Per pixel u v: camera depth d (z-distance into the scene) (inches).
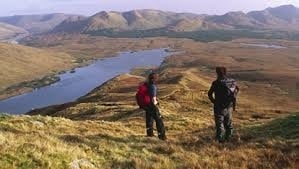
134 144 615.2
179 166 492.1
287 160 492.1
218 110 645.3
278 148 575.8
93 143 586.6
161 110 1902.1
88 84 6963.6
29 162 415.5
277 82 5378.9
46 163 426.0
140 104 714.8
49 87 6875.0
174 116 1573.6
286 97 4247.0
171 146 599.8
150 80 711.1
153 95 707.4
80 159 475.2
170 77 4867.1
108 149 554.6
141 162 498.3
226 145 625.0
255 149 583.8
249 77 5915.4
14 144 459.5
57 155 458.0
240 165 490.3
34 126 806.5
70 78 7790.4
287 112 2226.9
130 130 990.4
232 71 6727.4
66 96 6043.3
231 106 651.5
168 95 2701.8
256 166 484.4
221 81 637.9
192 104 2416.3
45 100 5876.0
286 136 685.3
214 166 484.7
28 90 6668.3
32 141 506.9
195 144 649.6
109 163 493.7
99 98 3481.8
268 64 7780.5
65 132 810.2
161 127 711.1
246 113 2112.5
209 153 569.6
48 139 546.0
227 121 654.5
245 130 835.4
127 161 506.9
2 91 6993.1
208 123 1350.9
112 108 2420.0
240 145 617.6
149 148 598.5
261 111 2218.3
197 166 479.5
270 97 4197.8
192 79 4522.6
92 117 2156.7
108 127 968.9
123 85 4768.7
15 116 876.0
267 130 773.9
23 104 5708.7
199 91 2778.1
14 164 402.0
